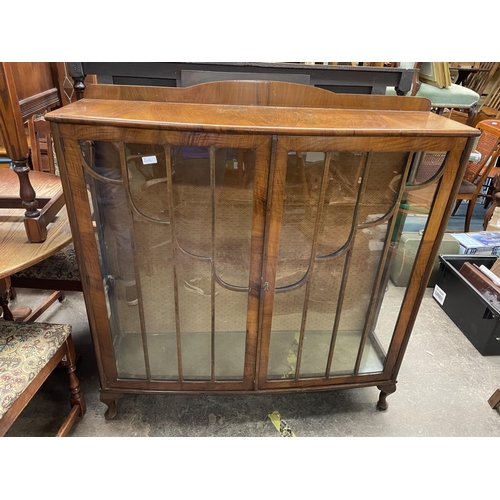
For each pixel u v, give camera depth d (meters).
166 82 1.11
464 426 1.34
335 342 1.22
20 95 1.04
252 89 1.01
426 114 1.04
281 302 1.13
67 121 0.81
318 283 1.10
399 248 1.09
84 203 0.92
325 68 1.10
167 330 1.18
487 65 3.79
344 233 1.02
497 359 1.64
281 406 1.39
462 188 2.47
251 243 0.97
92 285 1.03
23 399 0.98
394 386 1.31
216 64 1.07
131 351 1.20
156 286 1.09
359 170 0.92
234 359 1.21
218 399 1.41
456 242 2.10
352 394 1.45
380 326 1.24
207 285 1.08
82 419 1.30
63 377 1.46
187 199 0.93
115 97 0.99
